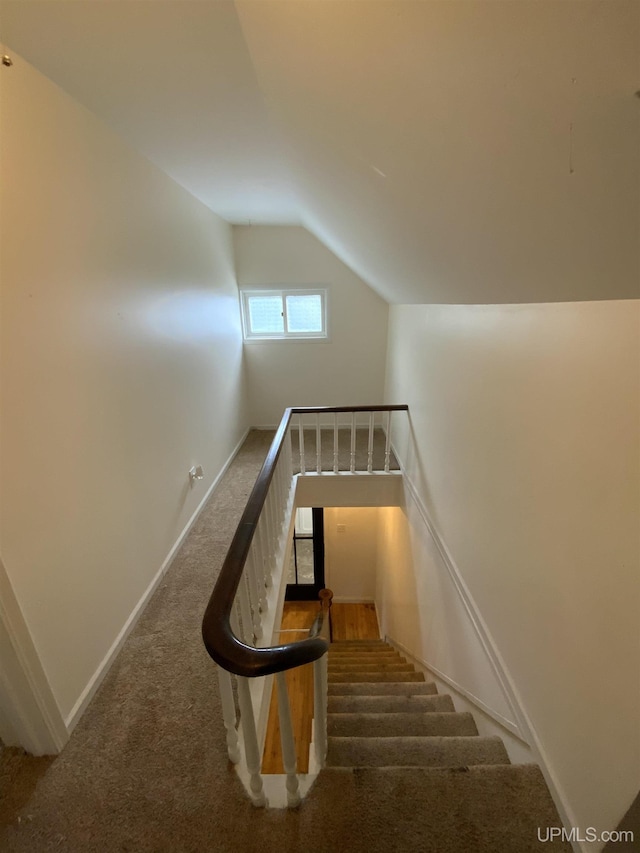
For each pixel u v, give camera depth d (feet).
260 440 15.10
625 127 1.67
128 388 6.30
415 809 3.83
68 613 4.75
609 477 3.31
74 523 4.91
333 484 12.03
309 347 15.34
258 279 14.34
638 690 3.02
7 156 3.93
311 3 2.31
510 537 5.03
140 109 5.26
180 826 3.75
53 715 4.36
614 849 3.26
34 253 4.29
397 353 13.10
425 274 6.39
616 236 2.28
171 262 8.11
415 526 10.36
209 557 8.09
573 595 3.78
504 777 4.14
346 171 4.70
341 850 3.54
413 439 10.65
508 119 2.11
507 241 3.30
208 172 7.79
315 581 17.15
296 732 8.54
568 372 3.85
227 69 4.26
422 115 2.63
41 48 3.93
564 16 1.44
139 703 5.02
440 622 8.04
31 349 4.23
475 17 1.70
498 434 5.40
